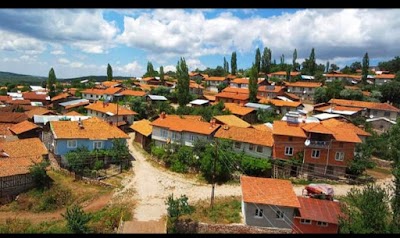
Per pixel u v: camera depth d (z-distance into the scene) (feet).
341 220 92.79
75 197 128.47
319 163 154.51
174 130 177.58
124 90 345.51
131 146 200.34
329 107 276.41
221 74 500.74
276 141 156.35
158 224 102.99
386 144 189.57
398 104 310.04
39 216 115.55
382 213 82.23
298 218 104.06
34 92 374.22
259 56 472.44
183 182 147.95
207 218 112.98
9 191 126.72
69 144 155.63
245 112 247.91
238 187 144.05
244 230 105.60
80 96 354.54
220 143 154.30
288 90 376.48
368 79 404.77
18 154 147.95
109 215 113.29
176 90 338.75
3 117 222.89
